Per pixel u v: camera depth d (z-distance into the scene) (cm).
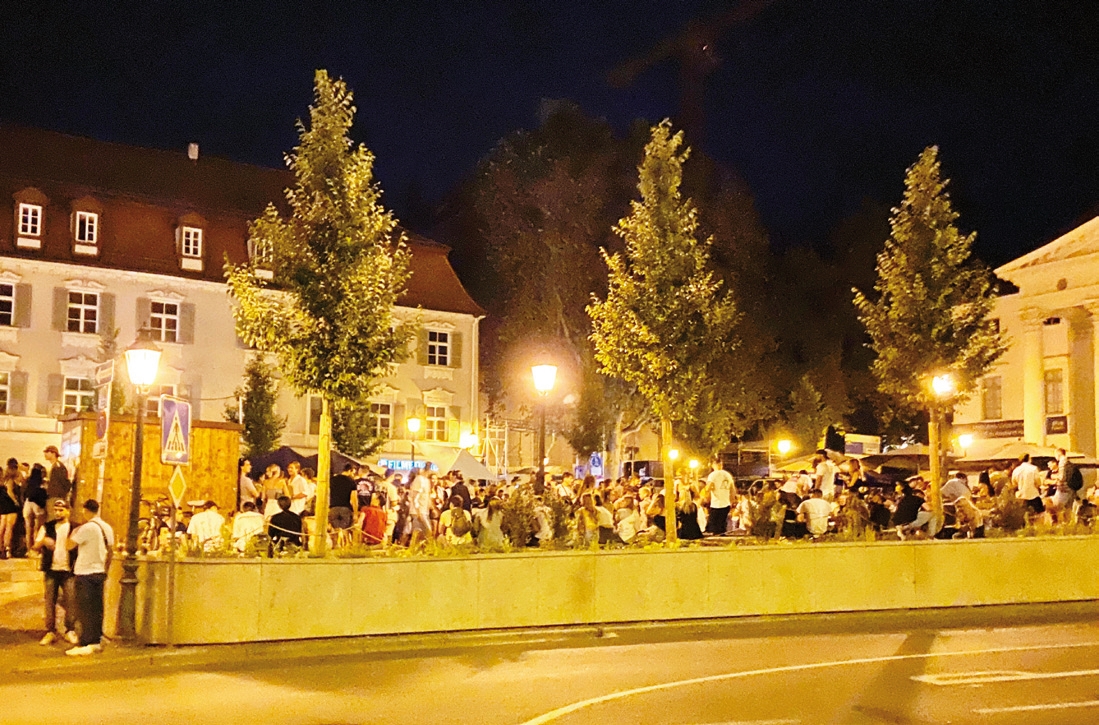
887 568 1939
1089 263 4228
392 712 1060
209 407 4356
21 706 1091
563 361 4947
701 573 1809
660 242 2184
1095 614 1980
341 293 1805
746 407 5141
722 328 2220
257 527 1697
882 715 1024
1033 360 4422
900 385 2398
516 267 5116
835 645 1559
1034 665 1343
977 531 2125
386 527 2209
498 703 1106
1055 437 4341
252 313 1833
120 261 4262
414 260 4997
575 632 1664
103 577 1391
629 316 2180
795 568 1878
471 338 5006
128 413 2256
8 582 1912
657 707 1072
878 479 3253
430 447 4781
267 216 1888
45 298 4141
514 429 5375
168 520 2102
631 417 4988
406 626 1580
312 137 1859
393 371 1930
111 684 1235
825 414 5356
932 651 1482
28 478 2192
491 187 5162
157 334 4312
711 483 2538
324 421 1806
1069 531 2120
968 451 4503
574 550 1739
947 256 2405
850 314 5928
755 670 1317
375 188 1880
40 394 4100
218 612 1459
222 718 1030
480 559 1648
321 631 1519
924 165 2431
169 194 4719
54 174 4503
